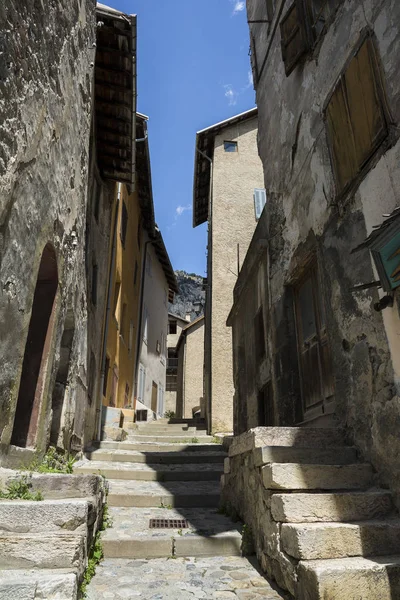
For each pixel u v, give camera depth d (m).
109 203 10.03
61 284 4.68
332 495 3.06
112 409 9.66
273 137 6.85
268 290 6.86
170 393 31.75
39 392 4.21
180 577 3.08
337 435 3.93
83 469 5.88
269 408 6.92
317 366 5.08
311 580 2.41
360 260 3.92
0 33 2.64
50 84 3.84
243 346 8.89
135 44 6.85
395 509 3.12
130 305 14.70
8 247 2.97
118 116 8.09
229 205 13.13
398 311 3.30
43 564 2.35
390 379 3.39
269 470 3.27
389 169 3.54
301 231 5.46
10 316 3.07
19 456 3.46
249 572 3.20
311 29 5.43
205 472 6.36
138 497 5.05
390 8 3.71
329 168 4.70
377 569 2.45
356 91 4.12
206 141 14.55
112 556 3.52
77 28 4.93
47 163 3.86
